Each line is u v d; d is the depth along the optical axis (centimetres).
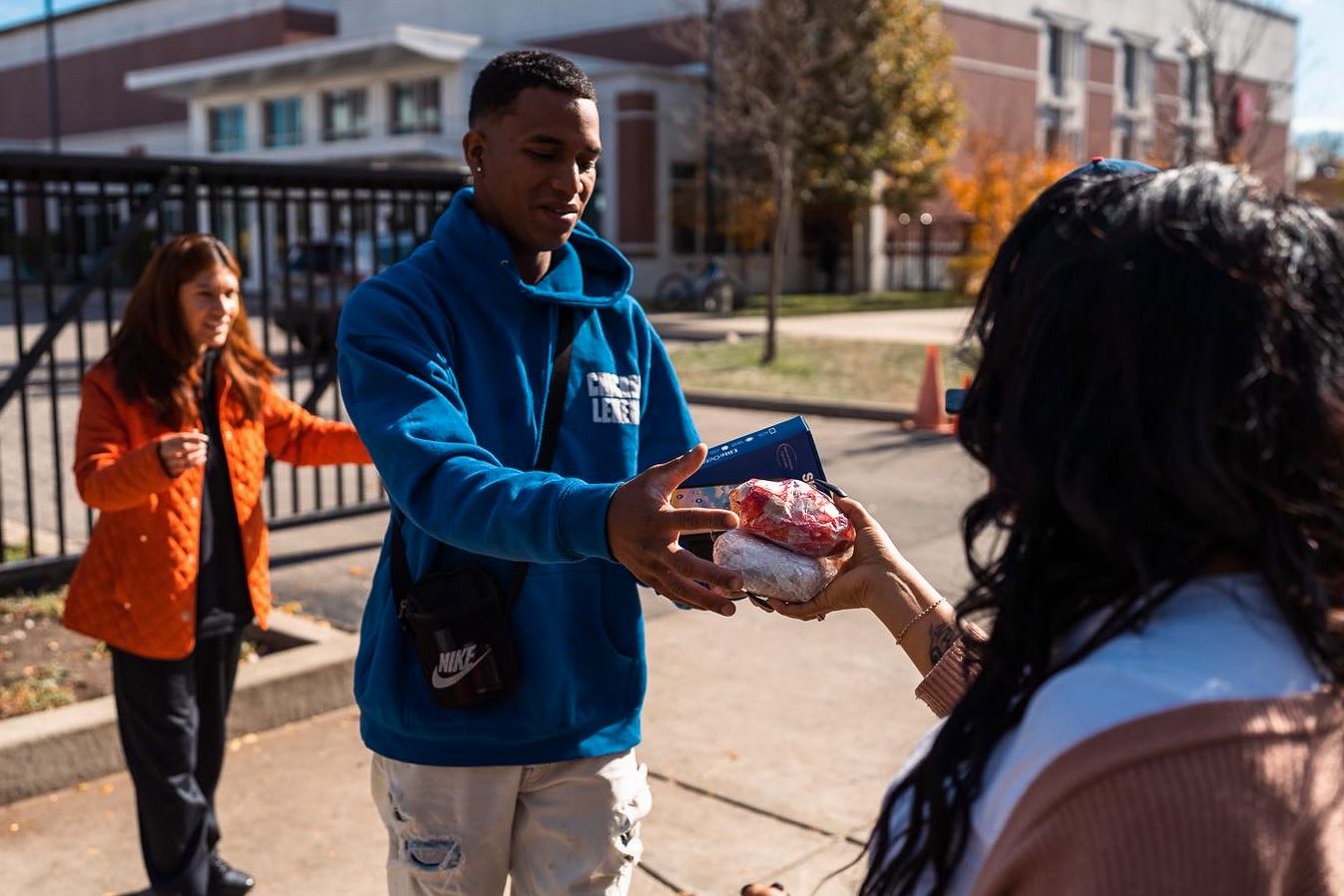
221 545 330
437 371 201
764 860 365
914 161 2845
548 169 221
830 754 435
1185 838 80
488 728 215
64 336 1836
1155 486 90
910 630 151
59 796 401
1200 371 88
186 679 322
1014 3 3572
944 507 812
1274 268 88
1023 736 92
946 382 1377
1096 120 3962
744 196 2683
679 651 540
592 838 227
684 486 185
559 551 160
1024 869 87
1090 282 92
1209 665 87
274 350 1556
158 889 327
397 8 3925
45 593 576
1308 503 88
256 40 4097
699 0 2880
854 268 3172
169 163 613
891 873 102
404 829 224
